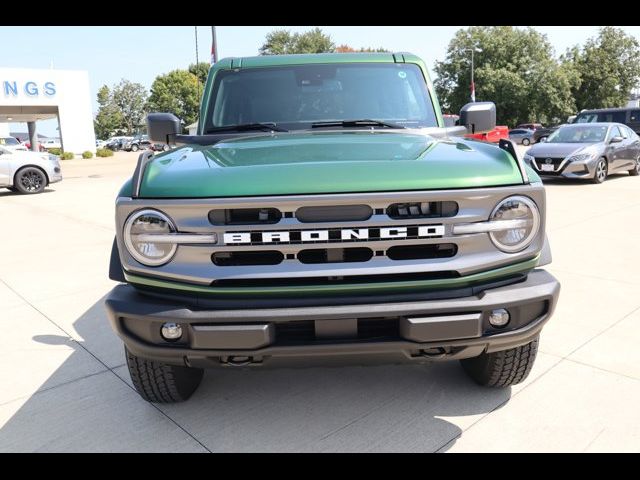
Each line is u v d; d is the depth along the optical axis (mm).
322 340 2283
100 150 41906
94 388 3352
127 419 2971
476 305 2291
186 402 3117
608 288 4891
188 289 2328
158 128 3699
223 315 2252
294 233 2268
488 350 2414
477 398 3045
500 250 2371
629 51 68438
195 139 3527
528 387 3146
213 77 3904
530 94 60219
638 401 2967
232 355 2291
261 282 2311
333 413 2953
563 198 10250
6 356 3867
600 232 7191
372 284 2289
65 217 10031
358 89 3811
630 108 21516
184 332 2324
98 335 4234
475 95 61406
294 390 3211
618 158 13203
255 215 2297
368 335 2338
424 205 2322
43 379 3494
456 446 2633
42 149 44844
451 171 2371
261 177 2328
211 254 2293
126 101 114250
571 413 2869
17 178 13898
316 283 2307
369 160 2459
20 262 6668
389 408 2979
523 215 2375
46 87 39875
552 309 2439
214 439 2758
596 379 3217
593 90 67938
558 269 5527
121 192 2457
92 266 6395
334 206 2279
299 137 3268
